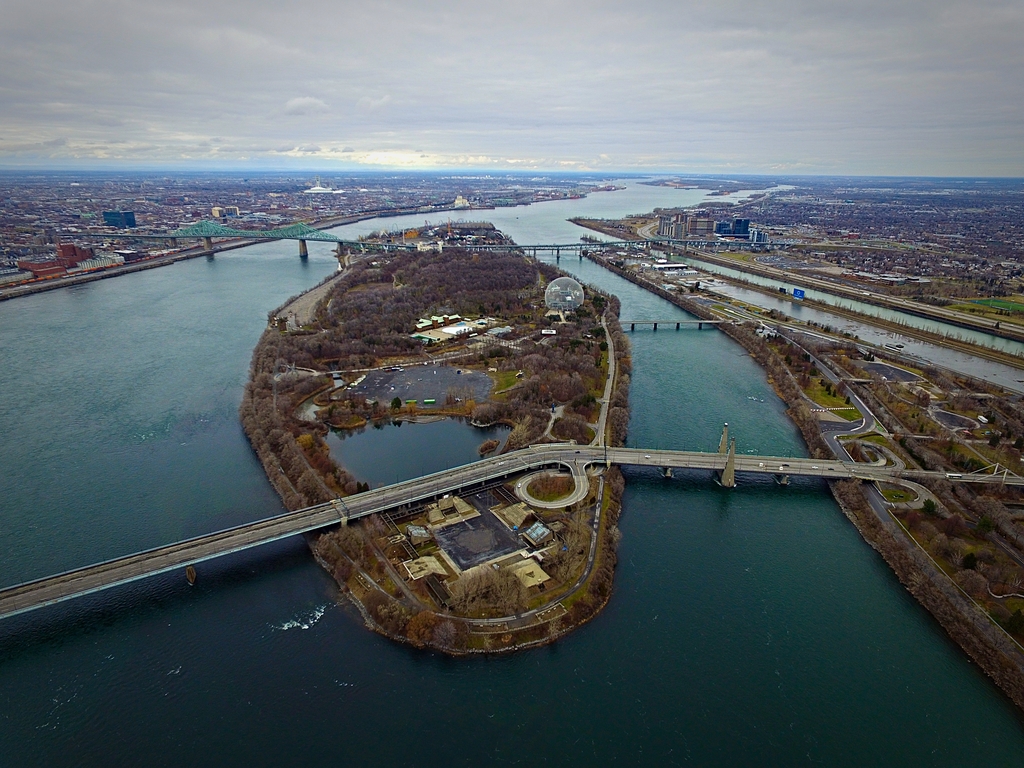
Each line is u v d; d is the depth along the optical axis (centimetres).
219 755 13662
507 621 16888
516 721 14550
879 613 18200
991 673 16025
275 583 18688
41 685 15325
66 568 19175
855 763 13825
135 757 13612
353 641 16588
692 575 19562
